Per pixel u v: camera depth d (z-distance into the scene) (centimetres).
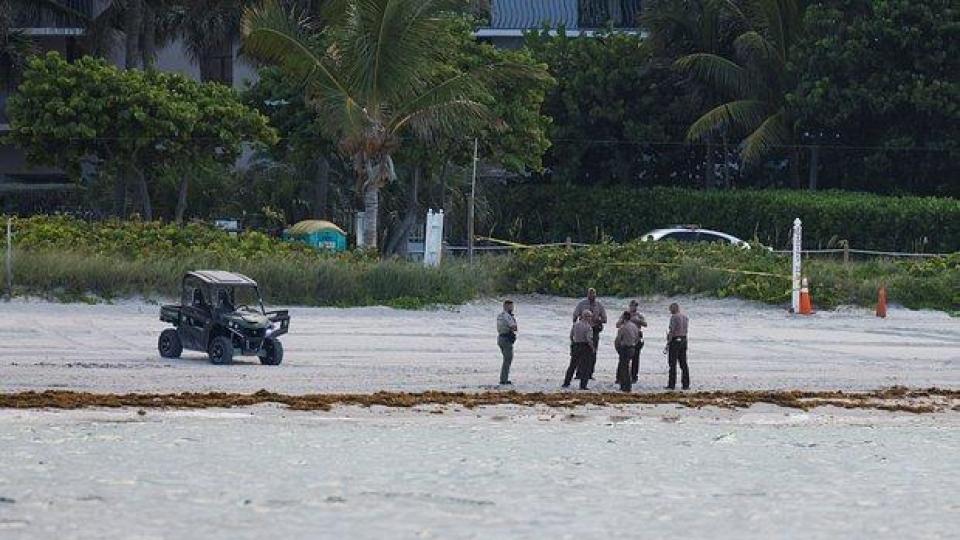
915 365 13850
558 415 10525
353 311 16288
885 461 9188
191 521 7006
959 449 9681
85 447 8731
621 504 7688
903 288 18212
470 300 17300
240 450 8800
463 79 18875
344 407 10431
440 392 11231
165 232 17938
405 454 8862
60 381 10969
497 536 6906
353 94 18825
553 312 16988
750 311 17525
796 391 12000
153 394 10556
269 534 6806
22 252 16150
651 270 18175
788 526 7312
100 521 6950
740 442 9731
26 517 6994
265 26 18350
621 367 11612
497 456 8900
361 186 19112
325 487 7856
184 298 12256
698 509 7638
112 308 15575
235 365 12131
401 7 18250
